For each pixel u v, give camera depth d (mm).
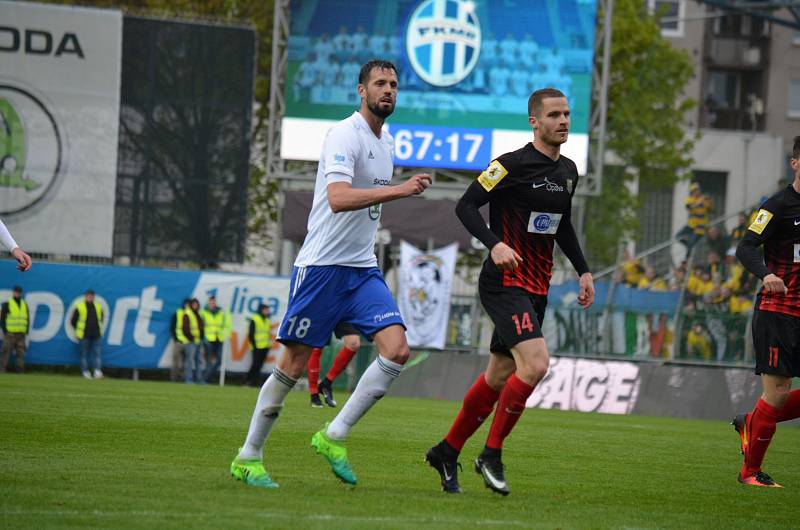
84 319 81375
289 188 83438
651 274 82312
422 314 78688
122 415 41562
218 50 85250
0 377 70812
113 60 84062
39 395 52062
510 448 37156
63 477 23219
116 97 84062
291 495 21891
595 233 130750
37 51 83188
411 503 21641
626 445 41719
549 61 80688
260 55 114062
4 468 24516
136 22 84375
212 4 113500
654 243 159000
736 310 80250
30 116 83250
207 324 82688
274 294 84625
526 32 80562
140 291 83375
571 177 23984
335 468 23641
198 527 17672
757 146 159875
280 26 82000
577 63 80688
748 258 28422
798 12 109562
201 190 85188
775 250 29047
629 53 124312
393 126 80625
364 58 80562
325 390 54031
